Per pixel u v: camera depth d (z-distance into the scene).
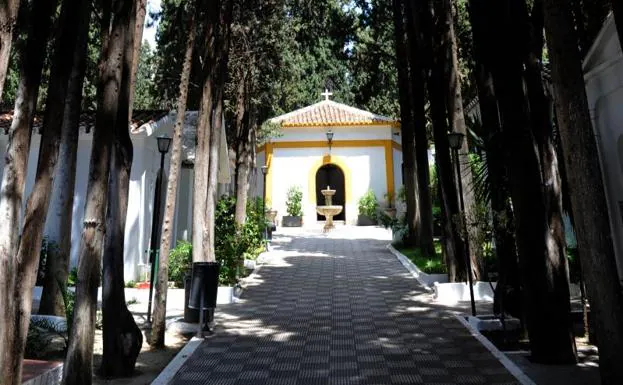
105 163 4.46
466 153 9.05
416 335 6.31
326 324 7.00
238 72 13.78
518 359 5.18
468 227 7.50
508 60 5.41
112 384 4.67
